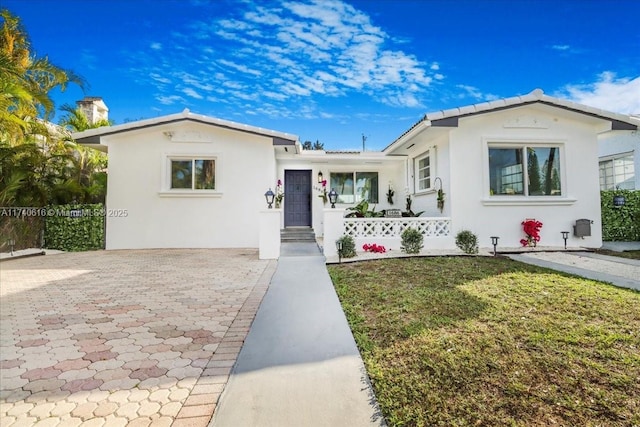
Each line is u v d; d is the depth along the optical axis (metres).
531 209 9.85
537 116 9.88
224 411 2.37
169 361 3.13
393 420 2.22
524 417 2.18
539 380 2.60
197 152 11.41
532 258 8.00
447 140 9.91
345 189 15.26
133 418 2.29
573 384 2.54
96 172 14.27
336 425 2.21
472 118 9.73
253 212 11.51
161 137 11.42
